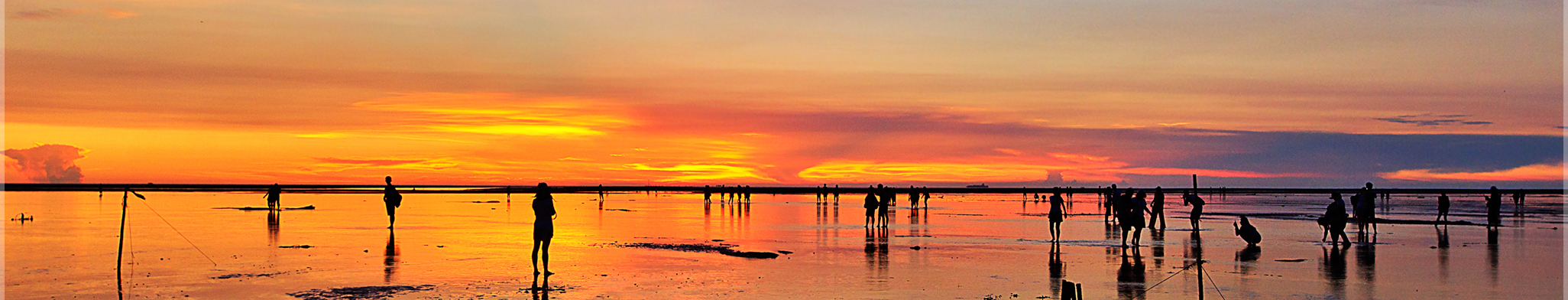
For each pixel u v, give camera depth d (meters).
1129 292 15.16
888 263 19.27
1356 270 18.45
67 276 15.93
